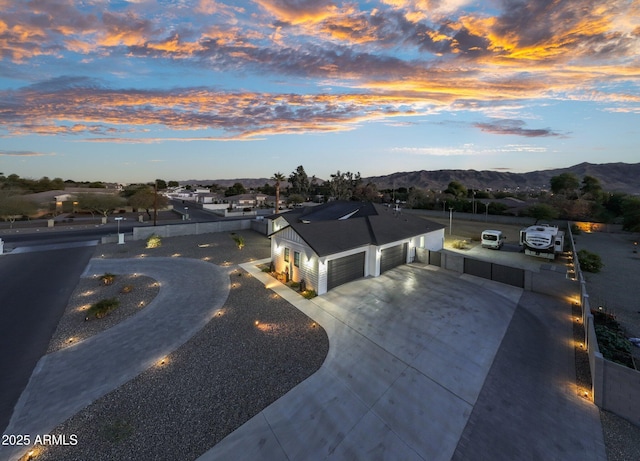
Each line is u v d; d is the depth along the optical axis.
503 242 31.06
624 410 7.45
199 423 7.39
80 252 26.53
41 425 7.32
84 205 52.84
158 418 7.56
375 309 14.23
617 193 43.12
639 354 9.98
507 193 68.81
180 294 16.50
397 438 6.97
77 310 14.33
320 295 16.19
